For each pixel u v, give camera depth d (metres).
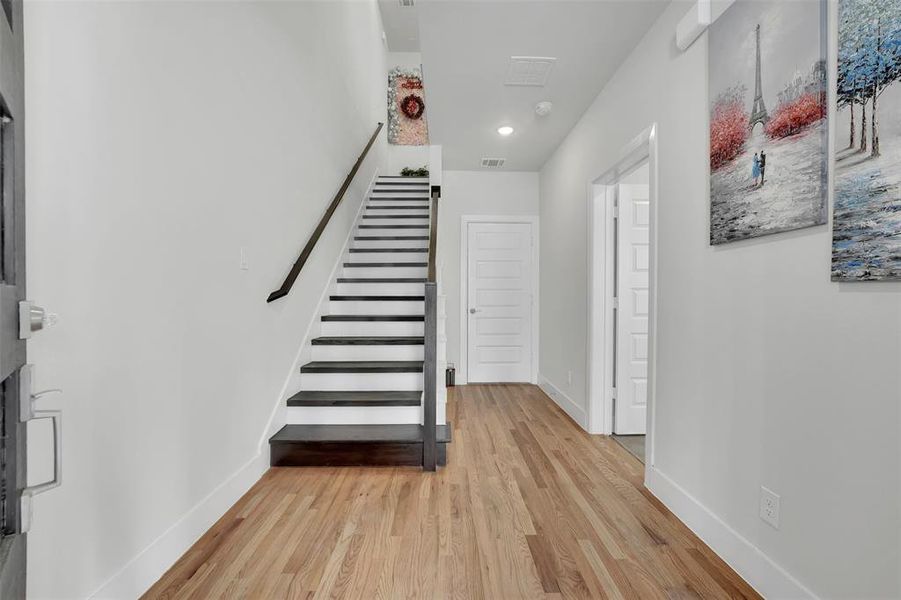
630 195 3.37
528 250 5.19
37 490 0.79
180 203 1.74
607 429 3.35
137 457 1.50
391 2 6.46
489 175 5.18
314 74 3.49
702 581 1.59
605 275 3.37
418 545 1.80
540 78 2.94
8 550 0.75
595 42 2.52
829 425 1.28
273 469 2.56
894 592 1.10
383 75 7.14
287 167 2.90
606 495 2.29
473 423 3.62
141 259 1.52
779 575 1.45
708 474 1.86
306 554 1.74
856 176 1.17
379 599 1.49
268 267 2.59
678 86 2.11
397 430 2.77
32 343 1.13
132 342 1.48
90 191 1.30
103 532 1.36
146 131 1.54
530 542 1.83
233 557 1.72
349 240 4.71
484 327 5.20
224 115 2.08
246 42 2.31
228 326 2.12
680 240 2.09
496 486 2.38
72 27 1.24
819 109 1.29
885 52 1.09
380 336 3.62
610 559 1.72
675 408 2.12
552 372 4.50
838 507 1.25
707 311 1.88
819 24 1.29
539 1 2.18
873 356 1.15
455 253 5.18
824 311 1.30
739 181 1.64
